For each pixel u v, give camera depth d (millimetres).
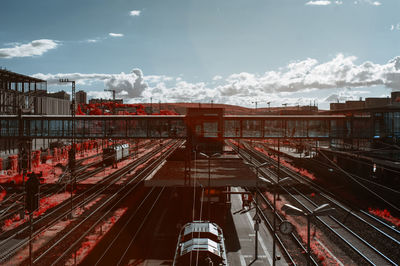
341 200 35125
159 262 20234
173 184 27297
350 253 21250
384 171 39125
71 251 21688
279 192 39438
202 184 27188
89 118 46562
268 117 46188
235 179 27375
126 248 22438
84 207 32906
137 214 30891
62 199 36250
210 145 41375
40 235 24719
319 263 19906
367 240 23266
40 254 21031
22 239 23609
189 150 34938
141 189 42062
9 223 27141
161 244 23297
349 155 49188
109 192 40000
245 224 27672
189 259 16625
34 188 22344
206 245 17484
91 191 40438
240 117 45844
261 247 22781
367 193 37219
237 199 36375
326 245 22688
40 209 31625
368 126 48938
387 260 19906
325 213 14320
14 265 19250
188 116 41625
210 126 41594
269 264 20156
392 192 32688
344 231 25469
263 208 32531
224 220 26953
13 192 37969
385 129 46375
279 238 24344
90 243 23281
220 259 16891
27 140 47938
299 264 19875
